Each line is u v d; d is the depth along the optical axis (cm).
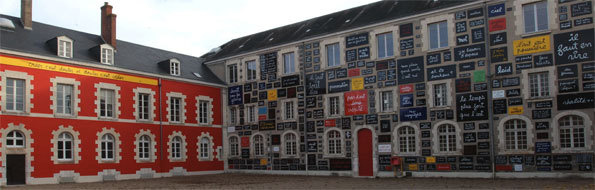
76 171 2261
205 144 2934
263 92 2869
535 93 2030
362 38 2480
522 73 2038
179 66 2839
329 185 1925
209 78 3022
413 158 2277
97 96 2389
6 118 2036
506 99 2067
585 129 1888
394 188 1727
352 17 2680
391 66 2375
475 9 2167
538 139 1988
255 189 1792
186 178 2525
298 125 2684
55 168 2189
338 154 2512
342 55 2542
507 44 2081
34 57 2153
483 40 2136
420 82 2281
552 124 1959
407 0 2542
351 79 2497
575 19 1944
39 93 2164
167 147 2688
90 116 2347
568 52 1947
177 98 2794
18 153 2067
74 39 2528
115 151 2439
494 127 2084
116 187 1977
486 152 2092
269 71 2848
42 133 2156
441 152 2200
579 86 1914
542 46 2005
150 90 2633
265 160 2820
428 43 2283
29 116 2117
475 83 2139
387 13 2481
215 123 2992
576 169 1898
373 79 2423
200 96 2912
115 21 2702
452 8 2211
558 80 1961
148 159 2589
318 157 2591
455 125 2175
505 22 2092
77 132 2286
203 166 2878
